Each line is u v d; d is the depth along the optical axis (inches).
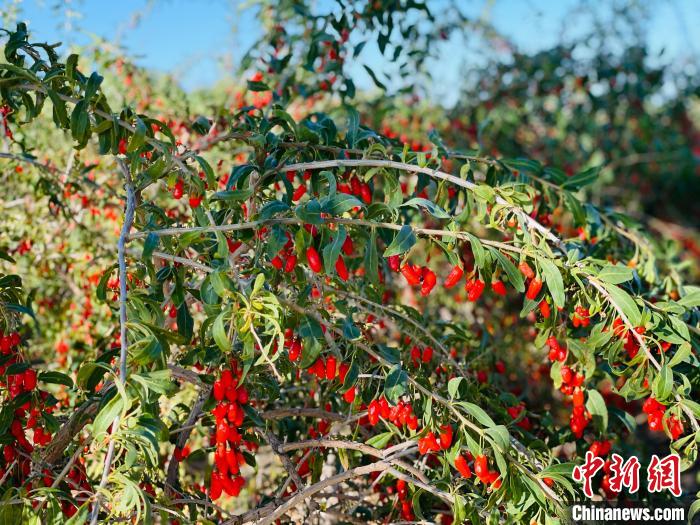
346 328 87.3
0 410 85.6
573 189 125.9
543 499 83.7
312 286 96.4
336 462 123.6
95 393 90.6
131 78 177.2
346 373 86.6
